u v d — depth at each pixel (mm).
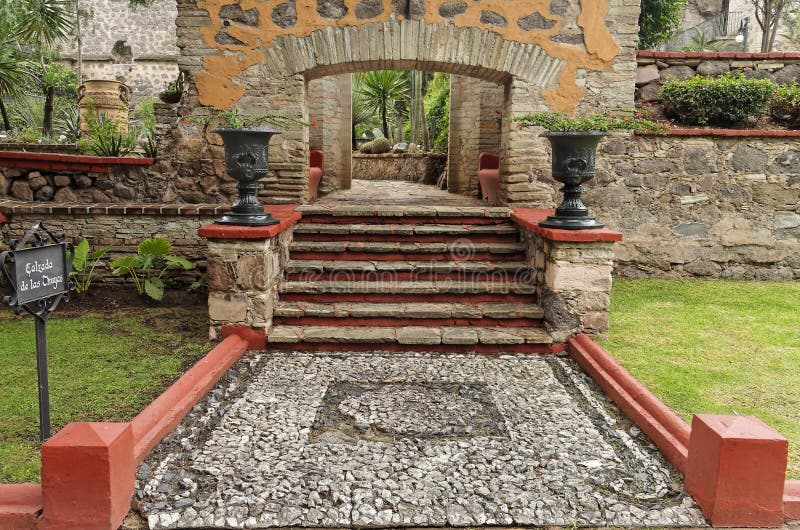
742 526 2531
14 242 2857
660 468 2980
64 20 9016
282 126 6637
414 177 13242
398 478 2859
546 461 3041
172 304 6102
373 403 3752
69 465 2389
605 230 4758
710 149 6816
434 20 6465
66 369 4203
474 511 2604
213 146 6758
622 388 3785
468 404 3760
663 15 9852
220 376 4102
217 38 6531
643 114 6266
